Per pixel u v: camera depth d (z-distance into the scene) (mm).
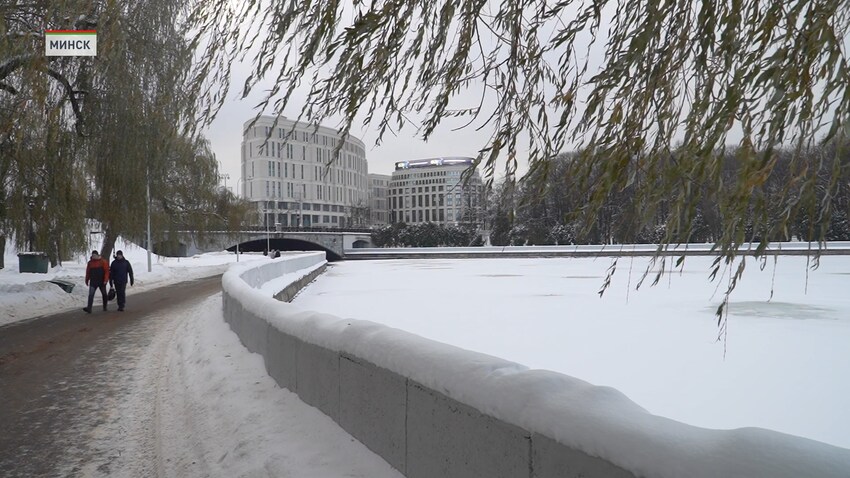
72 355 9641
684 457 1851
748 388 9445
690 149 2523
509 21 3309
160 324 13445
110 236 18953
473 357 3180
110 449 5180
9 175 14312
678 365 11281
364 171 130750
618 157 2617
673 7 2639
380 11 3188
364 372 4145
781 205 2314
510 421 2637
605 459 2111
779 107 2209
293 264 29797
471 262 64562
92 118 13711
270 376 6438
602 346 13383
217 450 4770
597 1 2951
